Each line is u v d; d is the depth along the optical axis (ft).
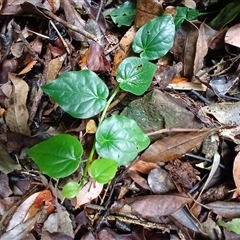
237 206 1.00
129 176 1.02
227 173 1.05
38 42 1.06
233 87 1.11
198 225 0.98
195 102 1.07
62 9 1.08
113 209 1.01
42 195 0.99
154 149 1.00
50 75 1.04
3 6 1.03
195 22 1.13
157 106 1.00
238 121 1.05
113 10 1.16
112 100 1.03
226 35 1.08
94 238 0.98
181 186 1.03
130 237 1.00
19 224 0.96
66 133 1.00
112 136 0.92
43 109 1.04
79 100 0.92
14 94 1.00
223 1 1.19
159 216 0.99
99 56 1.05
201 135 1.00
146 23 1.07
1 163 0.98
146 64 0.99
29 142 1.00
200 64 1.09
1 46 1.04
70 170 0.89
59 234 0.96
